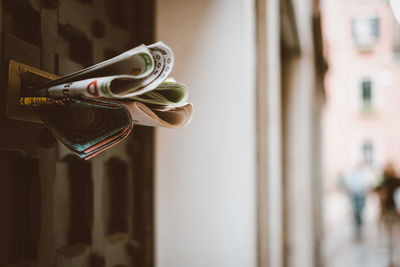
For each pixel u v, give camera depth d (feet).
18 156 3.00
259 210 7.18
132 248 5.10
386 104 72.74
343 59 74.28
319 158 32.37
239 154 6.47
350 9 72.90
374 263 23.40
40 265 3.20
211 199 6.57
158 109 3.02
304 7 16.99
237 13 6.50
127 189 5.05
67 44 3.75
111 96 2.45
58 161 3.67
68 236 3.84
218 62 6.55
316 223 25.72
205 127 6.57
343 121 74.69
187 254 6.63
